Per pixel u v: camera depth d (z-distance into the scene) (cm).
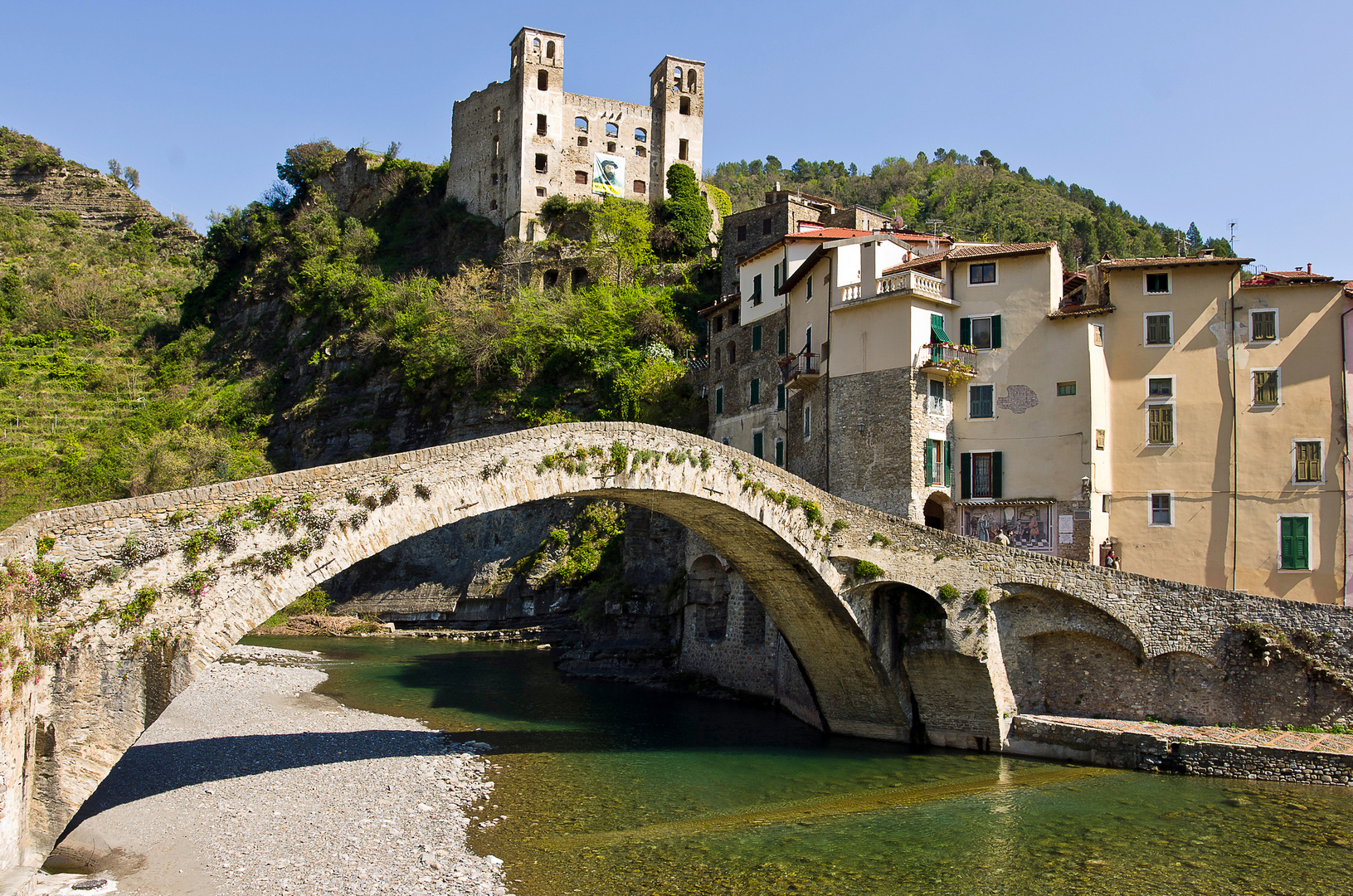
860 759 3438
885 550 3503
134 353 12269
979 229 13362
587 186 10544
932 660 3528
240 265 12669
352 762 3244
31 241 15075
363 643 7294
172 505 2219
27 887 1898
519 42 10538
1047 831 2548
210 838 2416
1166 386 4178
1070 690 3472
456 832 2522
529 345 8388
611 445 2945
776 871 2278
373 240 11369
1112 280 4294
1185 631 3303
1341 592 3847
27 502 8381
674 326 8144
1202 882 2209
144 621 2147
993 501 4297
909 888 2184
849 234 5541
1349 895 2142
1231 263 4134
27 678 1945
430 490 2586
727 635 4903
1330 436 3947
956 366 4356
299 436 9831
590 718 4269
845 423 4572
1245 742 3009
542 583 7394
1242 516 4016
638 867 2294
